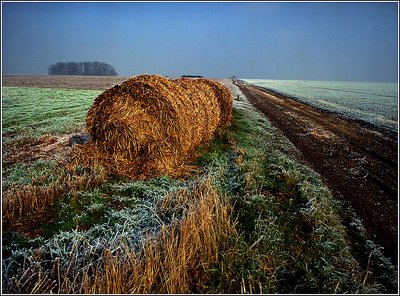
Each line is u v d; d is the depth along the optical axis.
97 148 7.36
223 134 10.98
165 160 7.19
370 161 9.16
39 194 5.34
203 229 4.17
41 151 8.88
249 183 6.23
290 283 3.81
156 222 4.78
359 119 17.50
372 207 5.98
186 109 7.84
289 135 12.38
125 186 6.09
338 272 3.91
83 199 5.58
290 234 4.73
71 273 3.64
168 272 3.61
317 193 6.20
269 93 38.47
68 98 24.00
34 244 4.26
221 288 3.60
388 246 4.69
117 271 3.42
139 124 7.22
